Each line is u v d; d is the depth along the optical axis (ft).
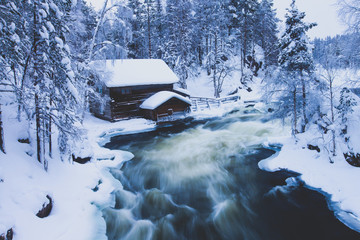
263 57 144.56
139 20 114.32
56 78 24.12
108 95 69.87
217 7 118.42
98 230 22.68
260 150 46.29
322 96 39.04
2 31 20.31
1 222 16.22
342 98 33.14
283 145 43.88
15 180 20.53
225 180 35.50
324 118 37.83
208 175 37.47
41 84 22.93
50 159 28.94
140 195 31.65
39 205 20.36
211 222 25.90
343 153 32.14
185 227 25.17
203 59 140.56
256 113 83.10
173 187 33.96
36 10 21.86
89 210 25.11
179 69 106.83
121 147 51.75
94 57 55.26
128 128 64.18
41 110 25.26
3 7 19.88
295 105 41.47
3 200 18.12
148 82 73.26
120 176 36.88
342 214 24.54
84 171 33.01
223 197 31.01
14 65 24.44
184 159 44.37
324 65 36.19
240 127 66.08
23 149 25.85
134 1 114.83
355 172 29.25
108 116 72.38
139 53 126.82
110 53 55.31
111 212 26.78
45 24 22.57
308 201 28.17
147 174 38.14
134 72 75.72
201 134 62.13
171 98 71.82
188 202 30.07
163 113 71.51
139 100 75.31
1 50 21.63
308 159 35.78
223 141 54.49
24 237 17.19
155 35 124.26
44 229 19.03
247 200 29.96
